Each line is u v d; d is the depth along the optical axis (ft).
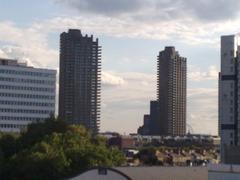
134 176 408.46
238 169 422.82
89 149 588.09
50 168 554.87
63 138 623.77
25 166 563.89
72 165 568.41
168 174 431.43
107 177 407.85
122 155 654.12
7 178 584.81
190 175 444.14
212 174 431.84
